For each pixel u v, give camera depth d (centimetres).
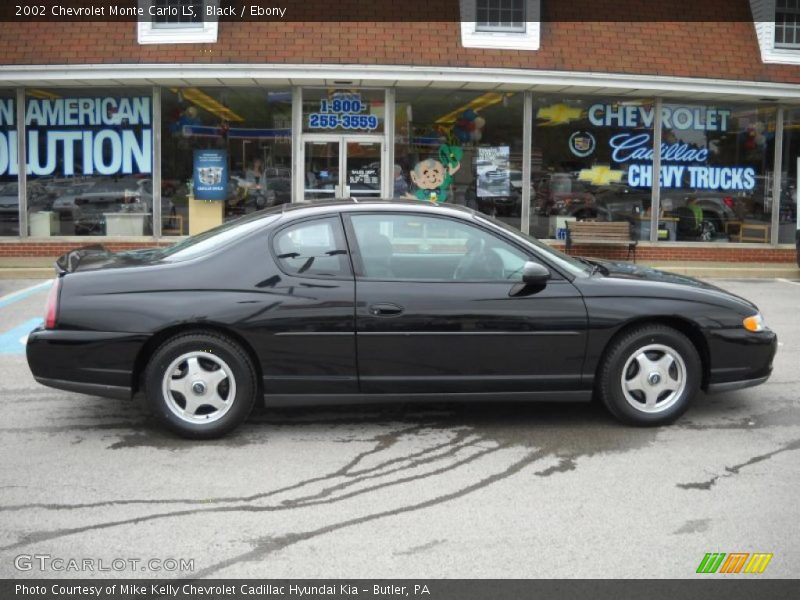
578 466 495
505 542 392
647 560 375
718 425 575
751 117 1519
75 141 1398
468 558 376
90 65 1302
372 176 1438
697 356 561
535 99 1450
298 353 529
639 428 566
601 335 546
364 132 1428
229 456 510
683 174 1505
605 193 1483
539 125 1456
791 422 583
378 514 424
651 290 557
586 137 1469
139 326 519
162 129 1402
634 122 1478
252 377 537
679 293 559
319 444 534
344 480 472
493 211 1460
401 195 1443
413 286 536
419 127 1436
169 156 1409
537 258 552
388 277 538
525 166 1456
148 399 529
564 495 450
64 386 527
